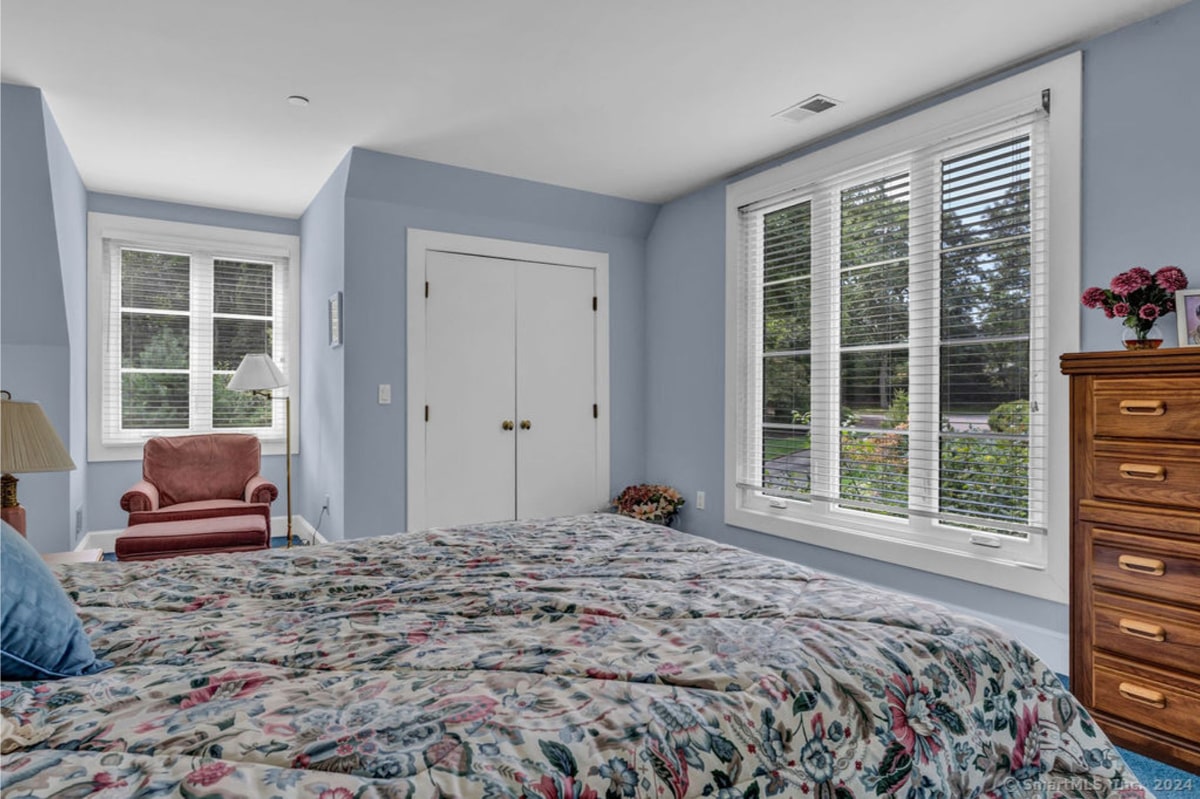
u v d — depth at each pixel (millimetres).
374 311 3826
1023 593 2580
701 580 1604
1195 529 1799
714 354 4145
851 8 2268
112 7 2260
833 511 3406
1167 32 2240
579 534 2113
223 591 1528
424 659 1122
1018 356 2652
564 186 4211
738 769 947
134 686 985
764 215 3838
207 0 2227
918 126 2961
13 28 2396
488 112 3123
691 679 1062
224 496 4051
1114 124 2367
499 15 2322
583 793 824
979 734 1173
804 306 3574
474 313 4141
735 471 3953
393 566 1741
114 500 4457
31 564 1064
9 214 3111
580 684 1033
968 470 2822
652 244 4691
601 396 4578
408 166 3738
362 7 2271
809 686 1078
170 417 4660
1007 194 2693
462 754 834
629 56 2609
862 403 3268
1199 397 1797
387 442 3869
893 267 3125
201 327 4746
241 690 997
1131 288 2076
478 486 4156
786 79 2787
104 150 3600
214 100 2998
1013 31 2400
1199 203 2166
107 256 4441
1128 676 1940
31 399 3553
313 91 2912
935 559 2877
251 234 4832
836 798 1002
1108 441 1997
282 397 4980
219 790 731
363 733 869
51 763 767
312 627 1279
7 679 993
